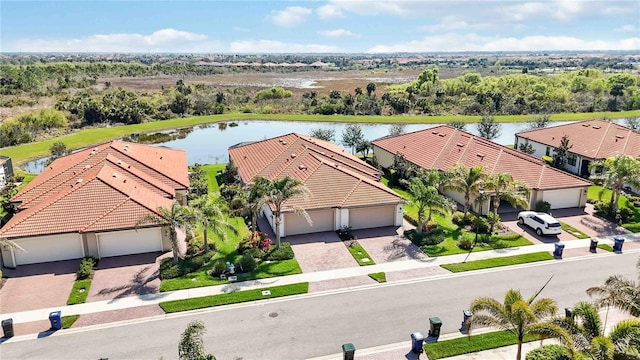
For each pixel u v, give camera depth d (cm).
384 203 3588
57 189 3659
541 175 4119
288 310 2497
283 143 4875
